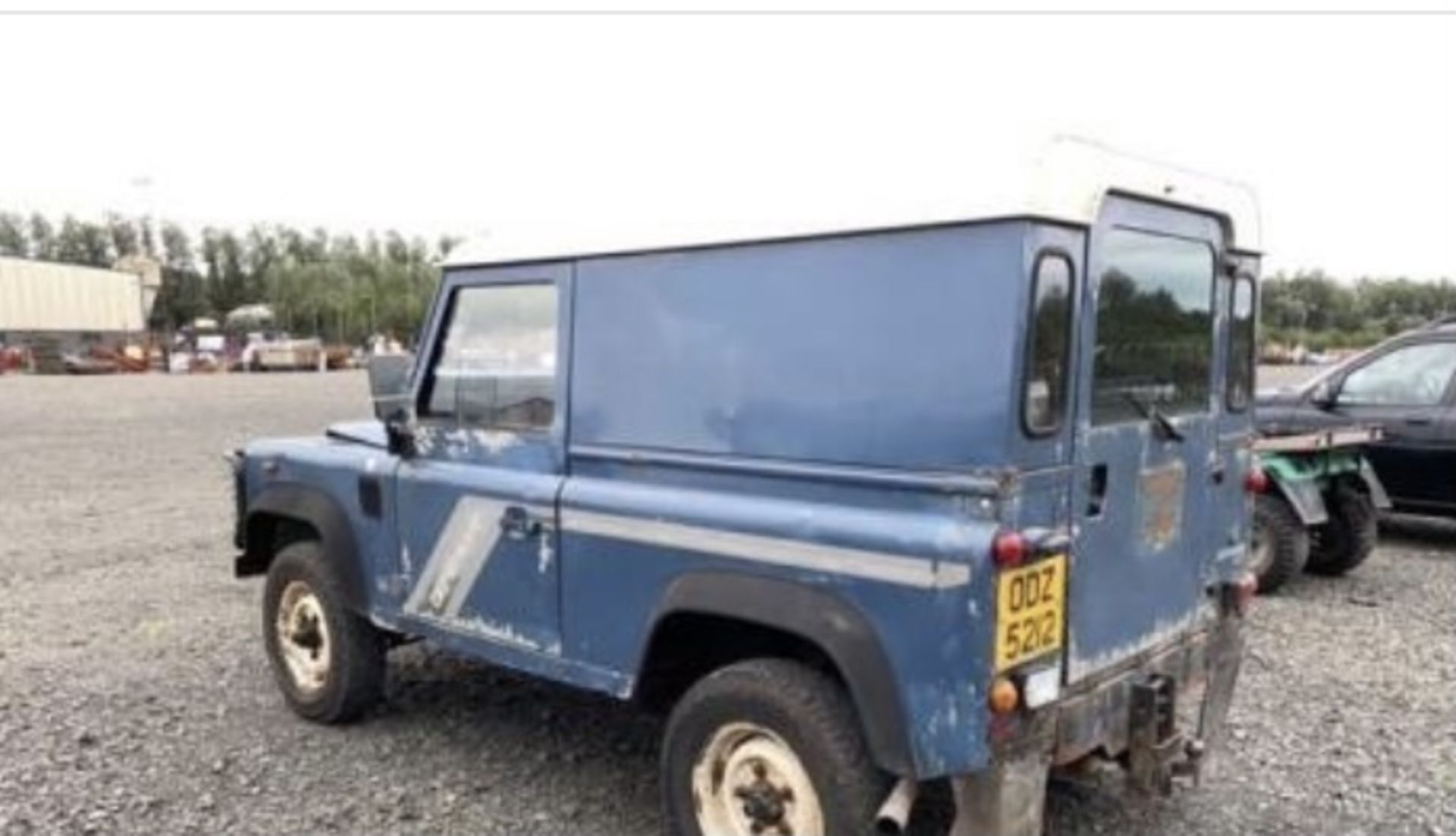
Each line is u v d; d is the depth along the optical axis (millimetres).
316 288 86062
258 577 6402
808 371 3432
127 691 5797
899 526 3174
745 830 3574
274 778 4691
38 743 5086
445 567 4531
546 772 4730
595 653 3975
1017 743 3127
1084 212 3201
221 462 15430
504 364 4348
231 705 5570
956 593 3037
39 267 67250
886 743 3178
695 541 3625
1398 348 9484
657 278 3818
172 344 63875
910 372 3215
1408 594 7984
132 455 16297
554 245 4117
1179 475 3795
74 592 8000
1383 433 9227
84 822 4305
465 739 5082
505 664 4309
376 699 5242
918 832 3906
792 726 3375
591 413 4023
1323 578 8523
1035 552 3104
